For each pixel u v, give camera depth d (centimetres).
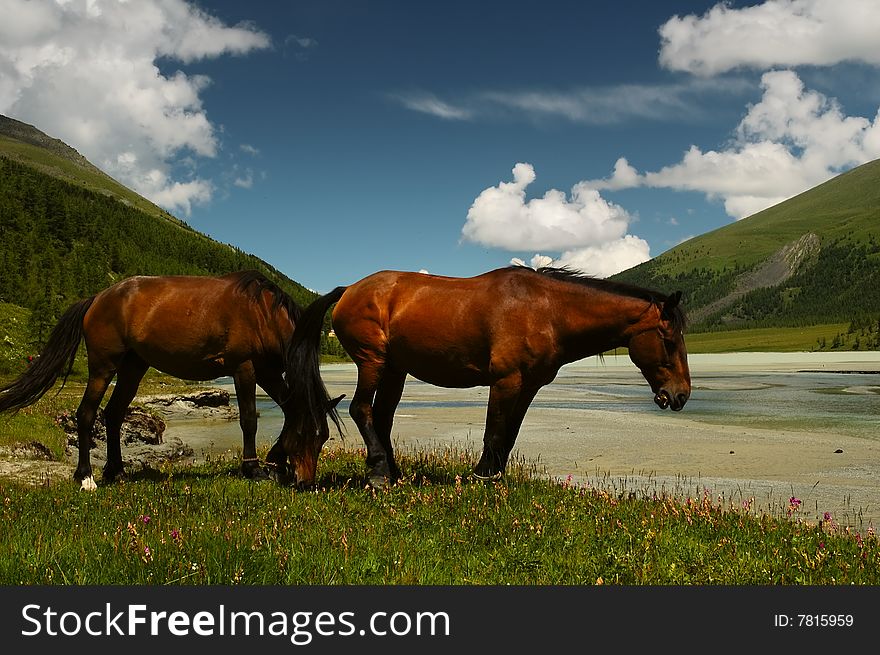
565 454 1593
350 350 920
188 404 2748
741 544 649
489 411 869
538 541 627
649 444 1758
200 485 891
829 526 817
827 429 2084
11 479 1010
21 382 958
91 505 763
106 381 967
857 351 15562
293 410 888
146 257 19288
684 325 855
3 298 8644
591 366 10481
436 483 912
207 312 950
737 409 2831
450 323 863
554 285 867
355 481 949
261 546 566
